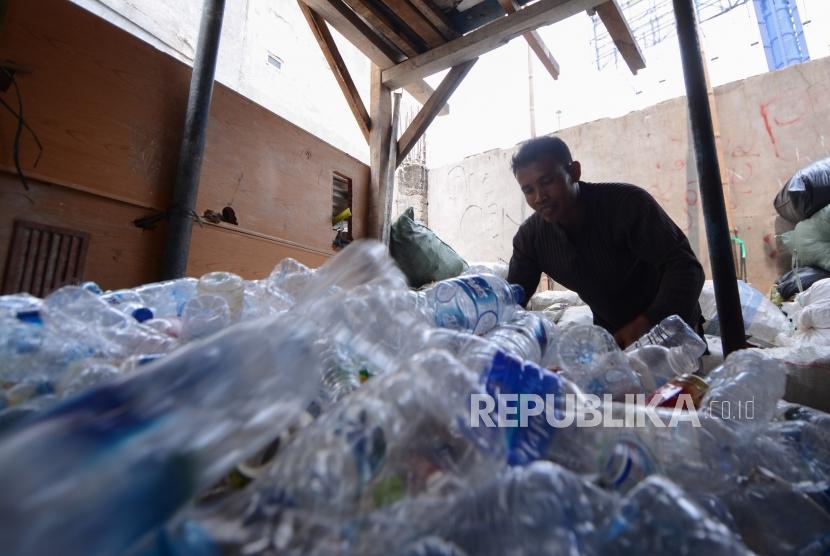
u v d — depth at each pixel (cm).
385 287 67
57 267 109
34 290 104
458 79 229
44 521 18
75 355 53
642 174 367
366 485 31
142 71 130
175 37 286
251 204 164
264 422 31
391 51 233
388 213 237
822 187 244
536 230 167
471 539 30
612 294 152
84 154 115
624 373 67
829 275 240
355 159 225
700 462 47
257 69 363
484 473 34
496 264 294
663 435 48
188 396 27
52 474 19
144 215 129
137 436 23
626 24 188
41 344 52
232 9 341
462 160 486
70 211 112
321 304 61
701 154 104
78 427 22
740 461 50
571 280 161
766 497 47
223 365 31
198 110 136
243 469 37
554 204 142
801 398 102
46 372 49
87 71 117
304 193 189
